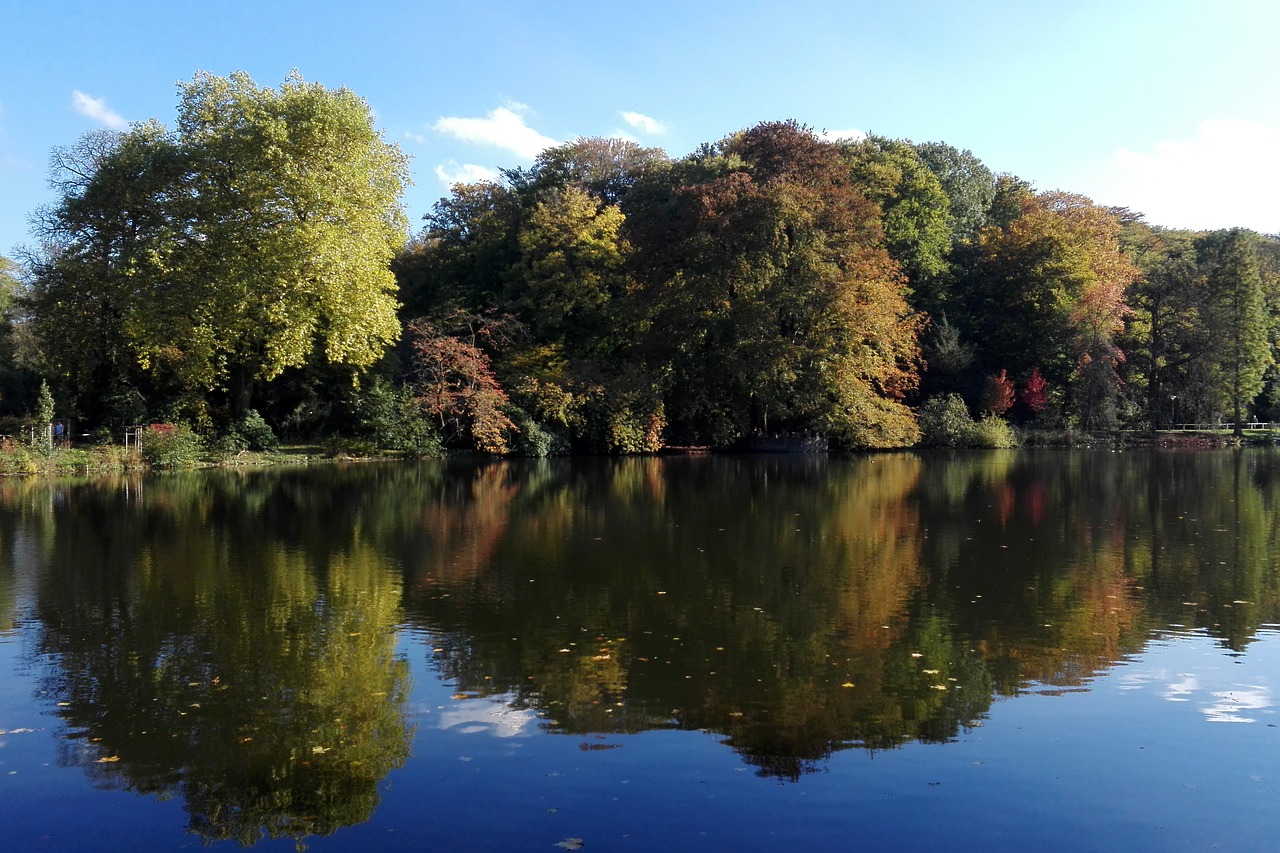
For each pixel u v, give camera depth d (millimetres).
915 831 4402
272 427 33094
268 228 25234
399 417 31812
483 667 6906
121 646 7441
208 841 4324
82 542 12711
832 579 10242
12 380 31375
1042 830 4430
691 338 36344
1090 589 9734
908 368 45000
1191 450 39719
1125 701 6195
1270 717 5902
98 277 26781
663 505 17688
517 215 43406
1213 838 4367
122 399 27969
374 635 7789
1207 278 47562
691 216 36375
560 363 36156
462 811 4590
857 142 48406
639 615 8516
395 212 29062
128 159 25922
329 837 4336
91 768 5113
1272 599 9234
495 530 14055
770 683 6539
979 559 11547
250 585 9828
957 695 6301
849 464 30109
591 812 4578
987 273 48375
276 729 5664
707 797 4746
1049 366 46500
